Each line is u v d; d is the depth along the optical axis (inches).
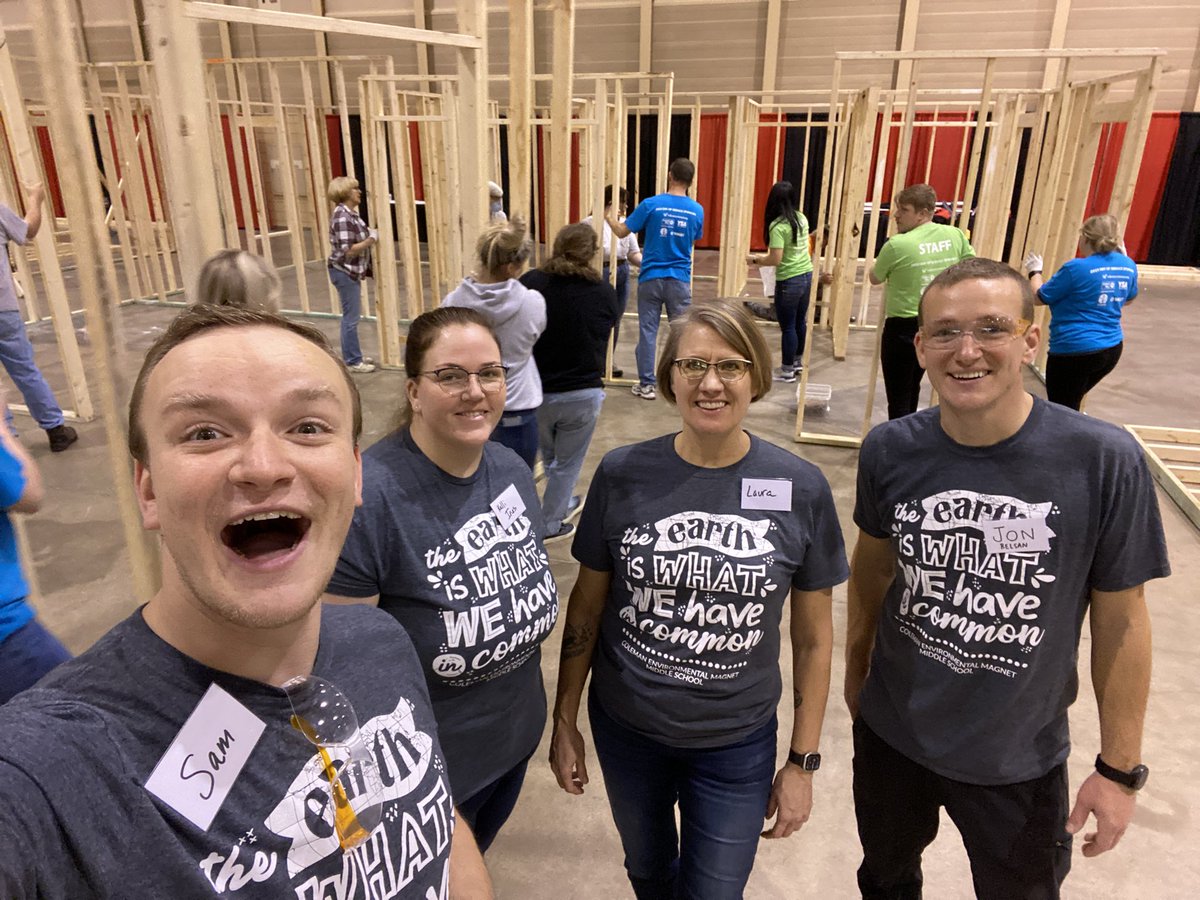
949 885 84.4
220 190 299.9
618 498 62.3
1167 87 473.7
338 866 29.8
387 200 259.6
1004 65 482.9
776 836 66.3
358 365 265.7
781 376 271.7
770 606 60.0
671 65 532.1
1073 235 256.7
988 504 55.6
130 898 24.5
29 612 66.3
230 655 27.9
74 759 24.2
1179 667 120.8
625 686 63.2
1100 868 86.2
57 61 66.7
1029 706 57.2
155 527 27.6
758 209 562.9
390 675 35.3
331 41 558.6
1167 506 175.9
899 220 184.1
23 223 178.7
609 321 139.3
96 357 76.4
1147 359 302.7
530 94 145.9
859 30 495.8
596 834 91.5
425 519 57.2
